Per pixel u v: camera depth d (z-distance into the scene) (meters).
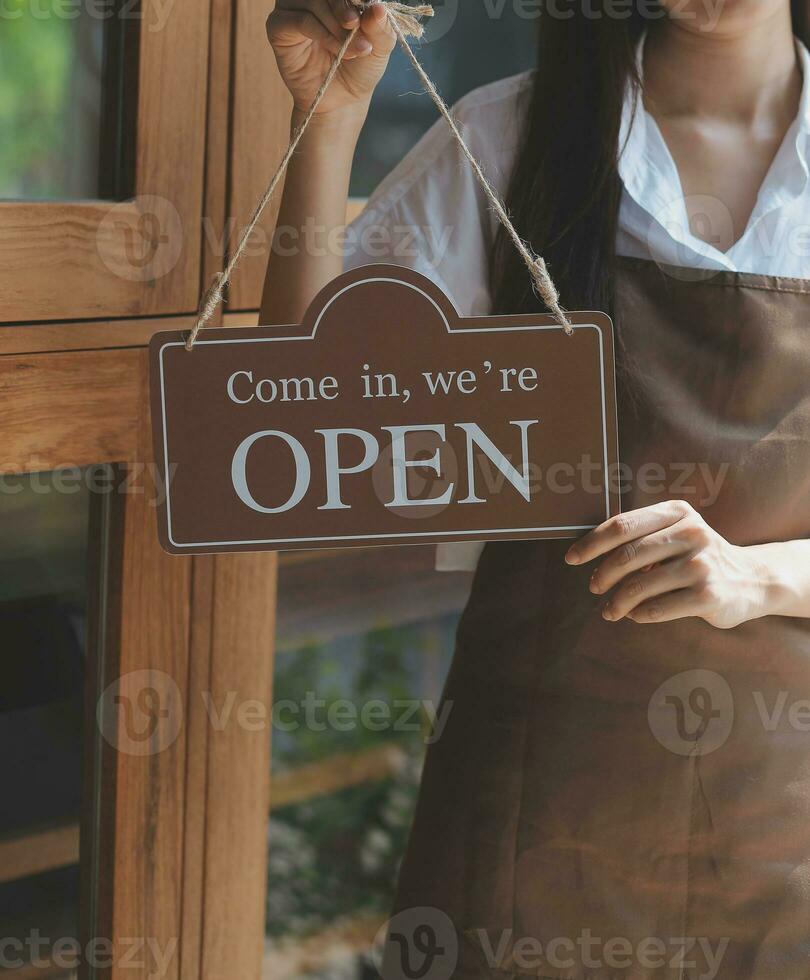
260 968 1.34
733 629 1.04
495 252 1.11
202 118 1.10
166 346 0.86
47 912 1.21
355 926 1.83
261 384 0.87
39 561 1.13
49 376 1.05
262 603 1.26
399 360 0.87
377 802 1.85
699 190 1.08
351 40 0.91
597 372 0.88
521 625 1.09
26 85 1.02
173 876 1.25
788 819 1.05
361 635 1.72
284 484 0.87
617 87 1.04
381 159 1.43
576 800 1.07
